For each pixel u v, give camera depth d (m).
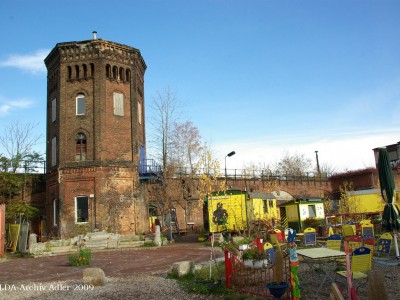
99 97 34.06
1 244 25.33
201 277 12.20
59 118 34.50
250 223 28.86
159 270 15.77
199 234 36.84
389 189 14.68
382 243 14.20
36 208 35.62
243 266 10.97
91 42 34.69
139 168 36.12
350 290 7.66
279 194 51.09
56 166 34.03
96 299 10.30
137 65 38.16
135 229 33.41
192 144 43.66
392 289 10.01
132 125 35.59
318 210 32.25
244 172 50.38
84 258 18.66
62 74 34.94
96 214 32.25
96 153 33.28
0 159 35.25
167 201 36.31
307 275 12.16
